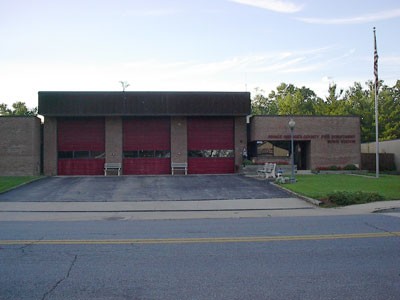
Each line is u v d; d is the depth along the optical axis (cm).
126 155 3691
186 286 650
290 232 1127
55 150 3622
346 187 2367
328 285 651
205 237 1058
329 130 3775
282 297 598
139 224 1341
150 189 2514
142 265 776
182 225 1299
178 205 1905
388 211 1669
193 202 2002
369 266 760
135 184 2777
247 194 2259
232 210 1752
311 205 1861
